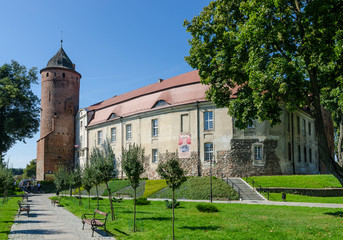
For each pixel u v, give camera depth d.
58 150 58.59
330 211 17.95
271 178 31.16
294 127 39.84
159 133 42.41
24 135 50.94
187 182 32.59
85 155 55.91
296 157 39.44
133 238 11.35
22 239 11.20
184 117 40.06
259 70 16.45
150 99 46.09
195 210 19.53
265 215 16.88
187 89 41.72
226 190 28.44
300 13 15.83
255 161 35.16
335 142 62.16
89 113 57.59
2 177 23.86
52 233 12.45
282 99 17.61
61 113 60.06
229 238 11.23
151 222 14.80
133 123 46.78
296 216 16.34
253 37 16.30
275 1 14.84
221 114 37.22
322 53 14.96
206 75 20.88
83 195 38.50
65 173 35.09
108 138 51.25
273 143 35.47
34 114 51.25
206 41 20.66
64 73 61.34
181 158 39.22
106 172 16.58
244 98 19.17
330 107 30.70
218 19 20.05
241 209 19.69
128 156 14.32
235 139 36.09
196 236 11.56
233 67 18.64
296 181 29.81
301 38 16.08
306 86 17.17
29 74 51.00
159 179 40.62
